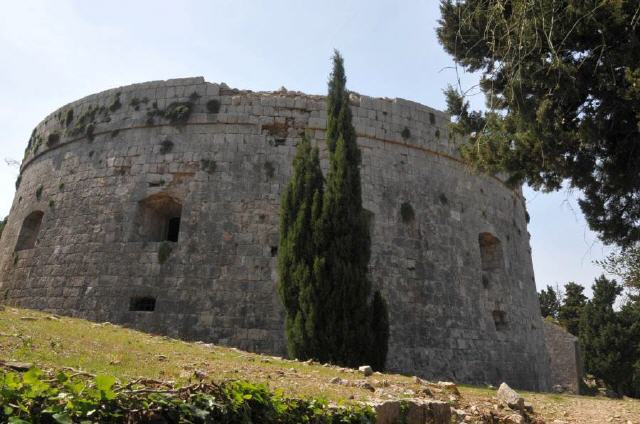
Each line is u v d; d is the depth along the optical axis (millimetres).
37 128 26203
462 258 22266
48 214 22438
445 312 20703
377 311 15312
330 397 7324
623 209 11516
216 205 20047
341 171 15805
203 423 4371
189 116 21297
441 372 19531
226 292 18781
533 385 23500
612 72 9633
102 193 21328
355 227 15422
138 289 19141
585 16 9281
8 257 23469
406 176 21922
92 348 8758
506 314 23141
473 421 9203
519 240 26438
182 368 8289
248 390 5074
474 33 11836
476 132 13344
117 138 21984
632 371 41375
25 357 6793
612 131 10414
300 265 15031
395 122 22297
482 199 24391
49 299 20328
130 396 4133
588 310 44750
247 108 21297
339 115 17047
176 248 19484
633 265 22906
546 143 10727
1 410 3402
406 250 20797
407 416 7246
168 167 20859
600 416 12500
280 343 17984
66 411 3596
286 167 20625
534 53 10273
